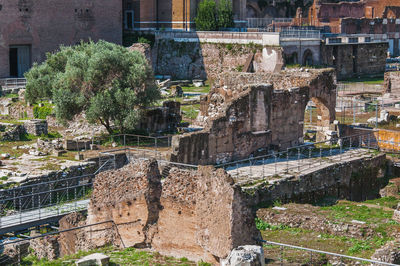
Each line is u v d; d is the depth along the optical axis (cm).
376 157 4141
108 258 2250
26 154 4197
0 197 3391
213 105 4859
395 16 11100
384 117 5512
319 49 8462
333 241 2720
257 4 11550
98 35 9025
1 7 7869
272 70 7969
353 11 11306
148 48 8006
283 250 2558
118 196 2566
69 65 4953
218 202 2191
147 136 4469
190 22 9519
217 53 8638
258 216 3028
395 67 9856
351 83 8175
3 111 5872
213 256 2245
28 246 2962
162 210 2427
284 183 3416
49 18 8412
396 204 3491
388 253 2362
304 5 12012
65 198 3625
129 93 4697
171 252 2391
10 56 8400
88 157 4059
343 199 3759
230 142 3828
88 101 4812
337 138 4138
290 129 4272
